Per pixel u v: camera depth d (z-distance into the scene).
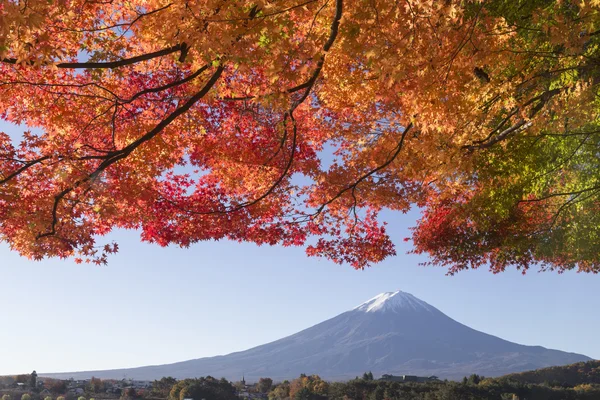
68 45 9.34
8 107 10.25
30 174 10.14
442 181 9.70
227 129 11.75
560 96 8.48
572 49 6.58
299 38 8.45
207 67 8.81
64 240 10.62
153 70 10.83
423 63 6.55
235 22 6.25
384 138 10.56
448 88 7.11
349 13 6.68
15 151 10.09
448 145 8.14
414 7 6.11
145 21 8.13
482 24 7.20
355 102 10.62
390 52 6.25
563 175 11.95
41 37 6.12
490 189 11.34
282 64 6.70
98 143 10.91
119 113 10.79
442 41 6.49
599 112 9.60
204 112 11.25
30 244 10.53
